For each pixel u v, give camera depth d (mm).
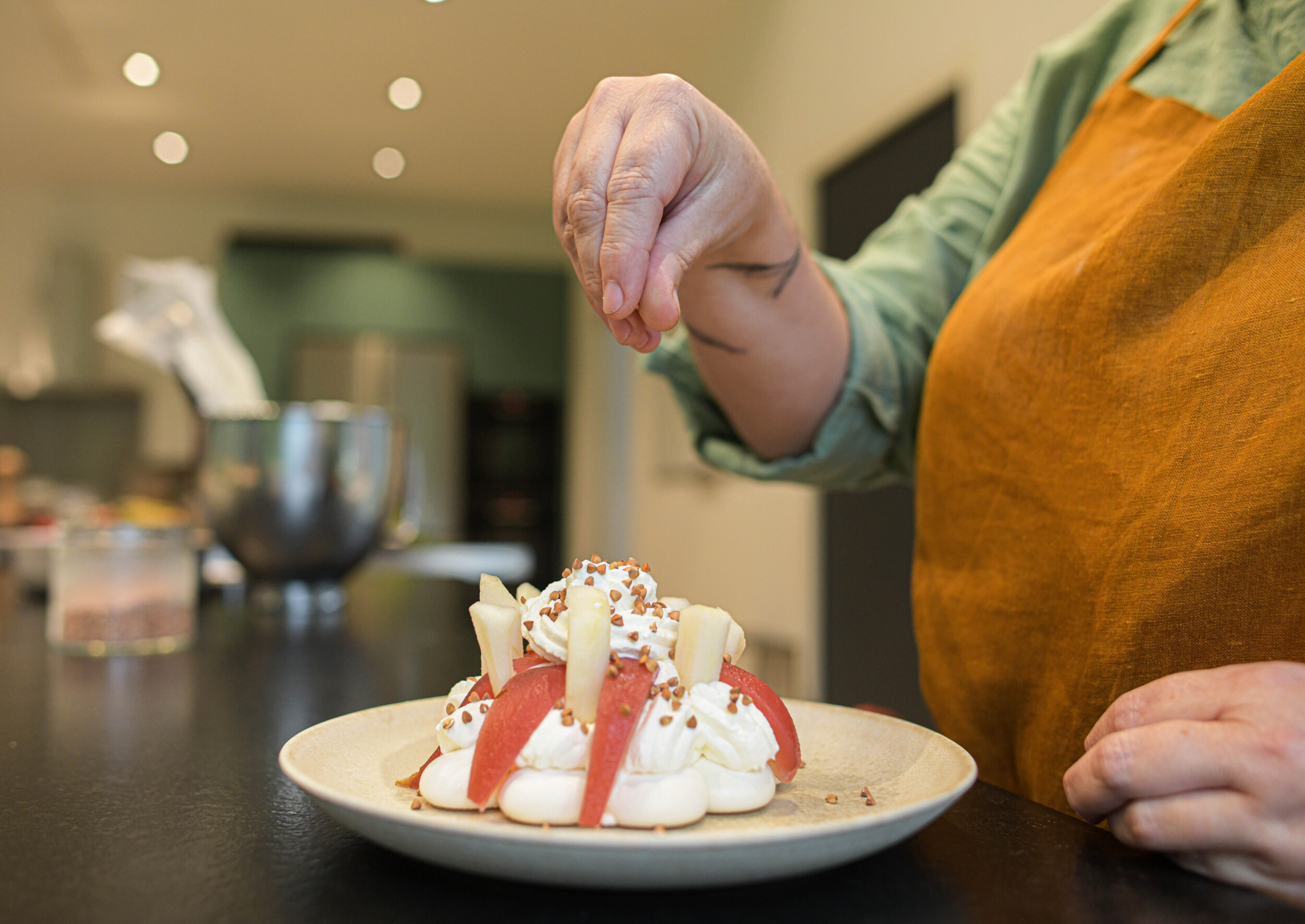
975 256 863
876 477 947
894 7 2342
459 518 5656
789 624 2861
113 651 1041
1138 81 698
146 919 345
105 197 5590
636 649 445
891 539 2359
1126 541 512
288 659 1021
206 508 1407
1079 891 368
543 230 6082
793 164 2973
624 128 476
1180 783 373
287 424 1350
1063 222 667
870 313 837
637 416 4574
